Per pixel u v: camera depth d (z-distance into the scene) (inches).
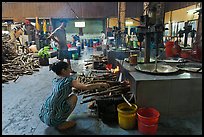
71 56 313.4
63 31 224.4
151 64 123.0
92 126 89.4
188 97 95.0
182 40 224.8
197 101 96.3
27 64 241.6
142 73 103.6
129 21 441.4
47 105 84.7
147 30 119.5
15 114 103.9
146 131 80.6
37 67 249.3
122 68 127.5
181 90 93.7
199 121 91.2
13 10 467.5
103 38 418.6
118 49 222.8
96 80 140.3
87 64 253.9
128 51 204.2
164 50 164.2
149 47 127.9
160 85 91.7
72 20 498.0
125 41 247.1
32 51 330.6
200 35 151.0
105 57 253.9
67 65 87.5
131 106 90.4
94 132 84.1
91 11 474.9
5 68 211.5
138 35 135.1
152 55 154.0
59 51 226.5
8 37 292.5
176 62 135.0
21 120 96.8
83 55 361.7
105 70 217.3
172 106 95.0
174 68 110.9
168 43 165.3
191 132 82.4
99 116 95.9
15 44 296.0
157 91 92.2
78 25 499.5
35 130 86.8
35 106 115.0
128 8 442.9
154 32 110.9
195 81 93.4
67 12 472.1
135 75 99.7
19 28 326.6
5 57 248.2
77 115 101.0
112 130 85.4
